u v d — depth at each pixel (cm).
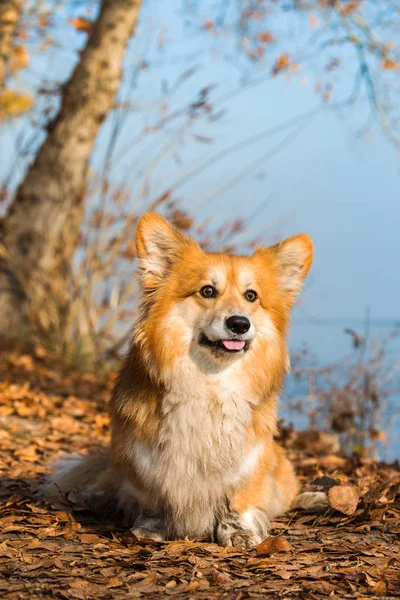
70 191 1336
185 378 413
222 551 391
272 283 460
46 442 671
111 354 1236
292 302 475
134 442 418
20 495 488
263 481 439
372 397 862
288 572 347
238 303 423
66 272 1336
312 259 477
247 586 329
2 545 377
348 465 664
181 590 323
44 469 579
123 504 444
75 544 393
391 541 409
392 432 886
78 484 491
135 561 362
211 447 408
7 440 657
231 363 421
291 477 505
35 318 1286
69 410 823
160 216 451
